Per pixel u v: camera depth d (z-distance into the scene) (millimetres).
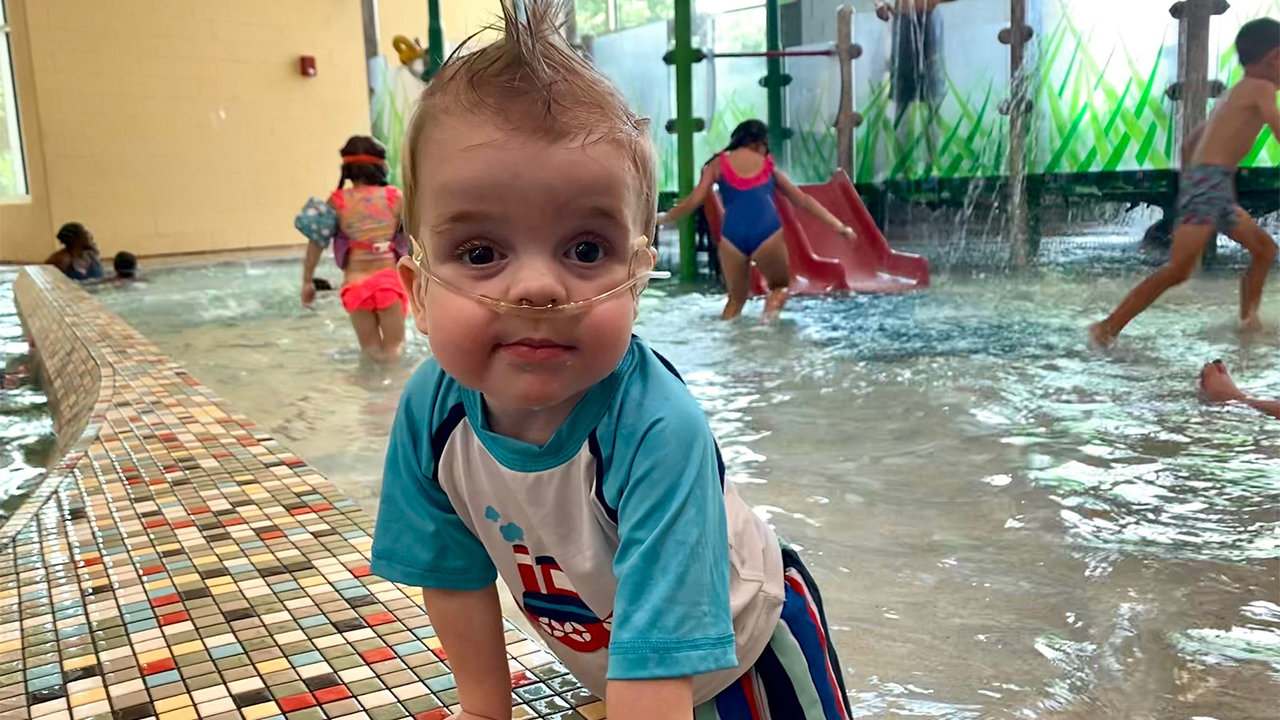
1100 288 5094
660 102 7156
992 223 6273
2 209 9117
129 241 9914
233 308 5547
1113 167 5855
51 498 1823
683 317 4648
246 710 1068
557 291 721
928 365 3385
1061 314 4363
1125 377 3061
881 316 4516
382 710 1061
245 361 3922
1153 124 5676
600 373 765
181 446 2154
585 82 763
